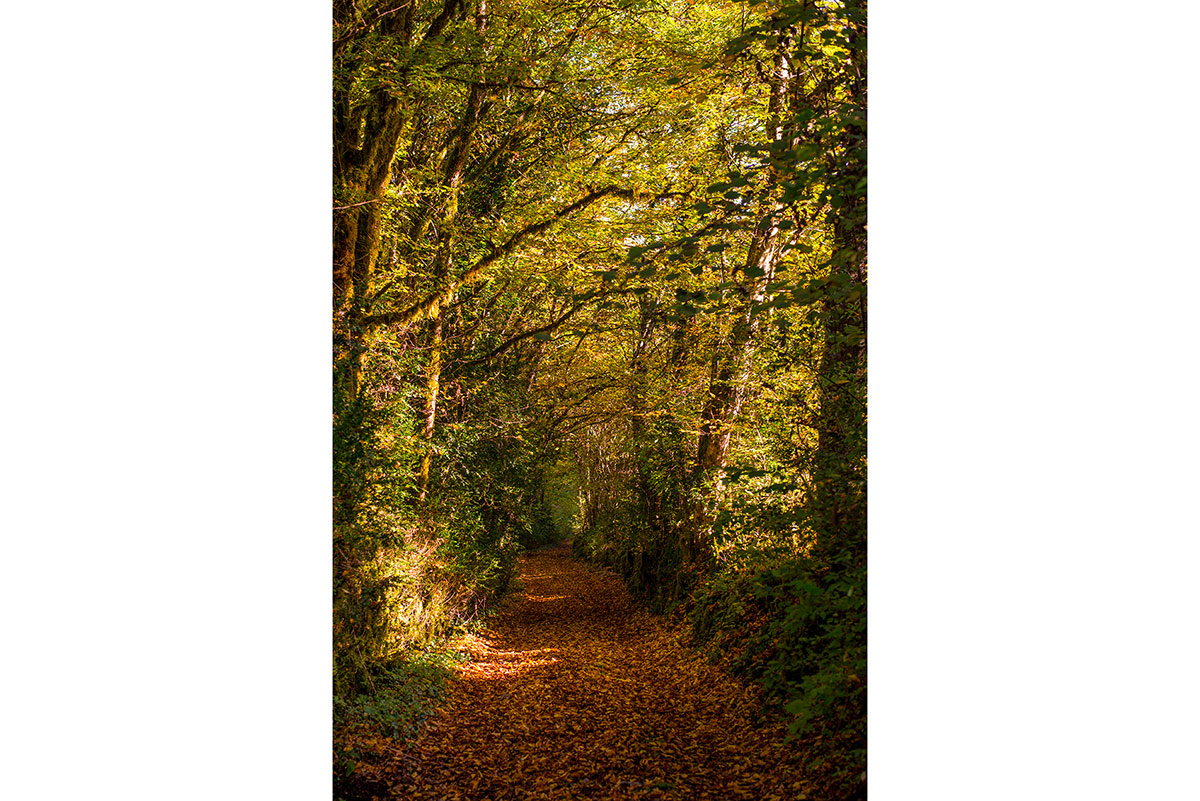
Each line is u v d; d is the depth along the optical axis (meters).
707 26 10.78
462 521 12.88
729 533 10.26
